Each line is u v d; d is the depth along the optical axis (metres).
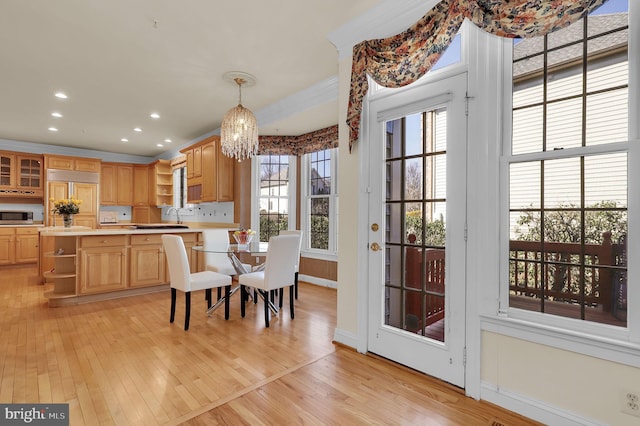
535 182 1.74
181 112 4.70
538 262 1.73
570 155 1.61
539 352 1.68
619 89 1.51
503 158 1.83
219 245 4.20
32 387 1.97
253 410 1.77
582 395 1.55
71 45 2.84
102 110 4.59
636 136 1.45
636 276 1.43
